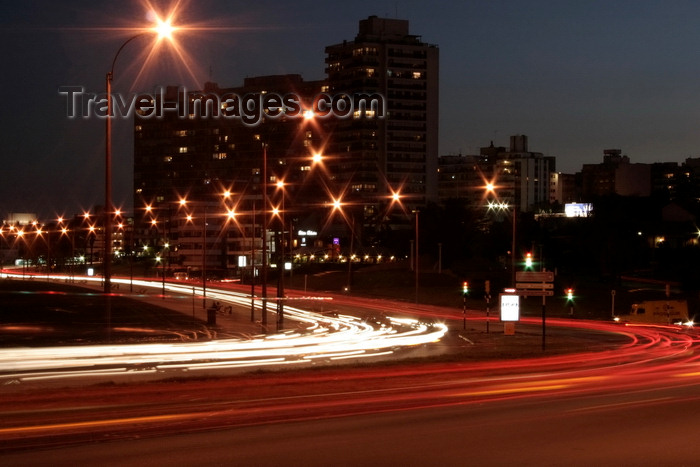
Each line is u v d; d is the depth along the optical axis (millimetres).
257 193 188125
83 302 88312
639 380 26078
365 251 170000
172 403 19875
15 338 46438
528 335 53875
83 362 33125
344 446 13961
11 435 14984
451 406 19156
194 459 12859
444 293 96500
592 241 113625
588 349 42031
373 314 75000
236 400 20500
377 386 23938
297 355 38469
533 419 17016
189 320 66875
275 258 165875
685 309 68812
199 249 172875
